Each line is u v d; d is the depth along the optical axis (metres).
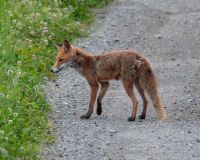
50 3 34.19
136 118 21.91
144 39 33.25
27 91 23.00
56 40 30.25
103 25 35.19
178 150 18.72
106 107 23.27
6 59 25.59
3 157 17.58
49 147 19.17
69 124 21.25
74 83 25.84
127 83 21.58
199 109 22.67
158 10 38.94
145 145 19.20
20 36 28.73
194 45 31.95
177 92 24.78
